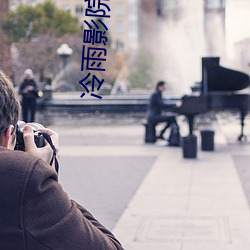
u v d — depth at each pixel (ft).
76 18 170.71
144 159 56.80
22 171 8.15
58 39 164.04
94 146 68.85
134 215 33.19
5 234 8.01
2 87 8.61
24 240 8.00
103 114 124.16
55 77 165.07
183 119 106.01
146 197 38.14
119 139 77.20
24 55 162.20
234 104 69.97
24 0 179.93
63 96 149.48
